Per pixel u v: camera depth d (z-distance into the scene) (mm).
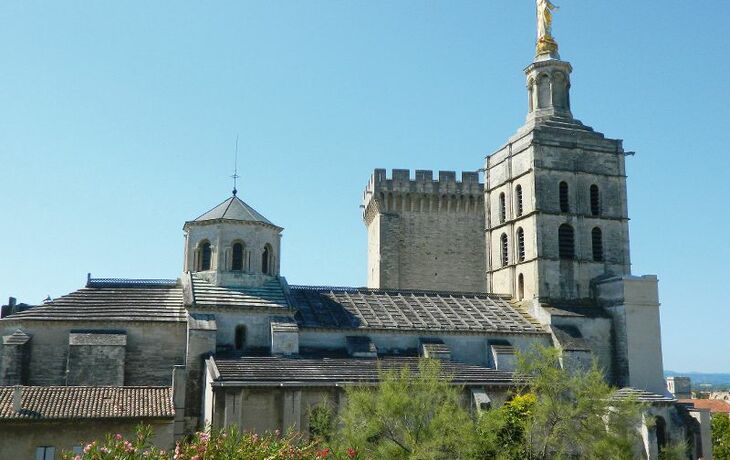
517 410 41688
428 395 37156
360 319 59938
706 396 162000
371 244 93062
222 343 55625
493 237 77062
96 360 52750
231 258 60656
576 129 73062
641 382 64125
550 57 76562
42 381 53062
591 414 38062
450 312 65000
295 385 48375
